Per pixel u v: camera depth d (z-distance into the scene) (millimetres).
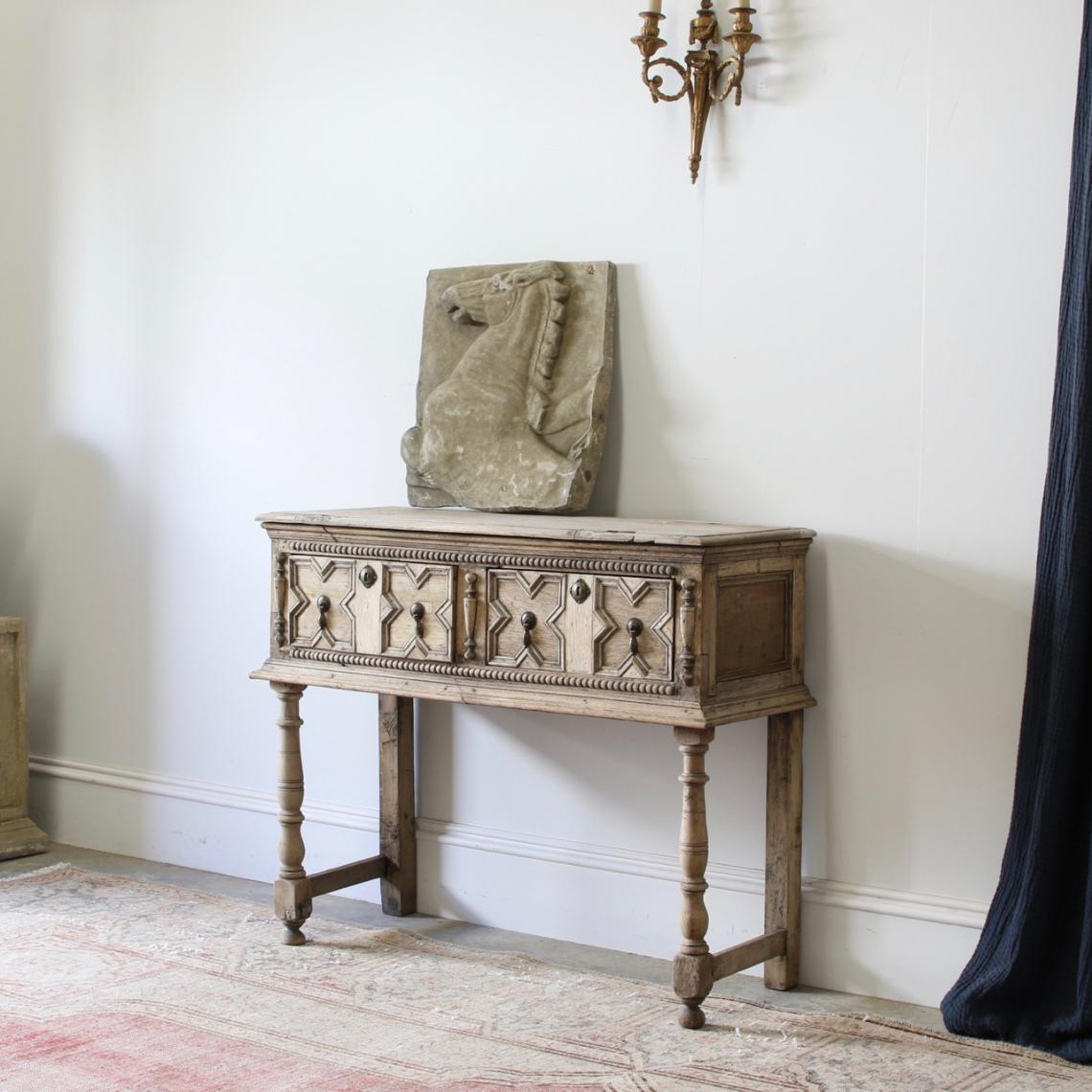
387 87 4363
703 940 3359
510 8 4145
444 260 4285
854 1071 3125
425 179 4309
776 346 3752
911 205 3564
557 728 4090
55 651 5129
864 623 3648
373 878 4230
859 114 3621
